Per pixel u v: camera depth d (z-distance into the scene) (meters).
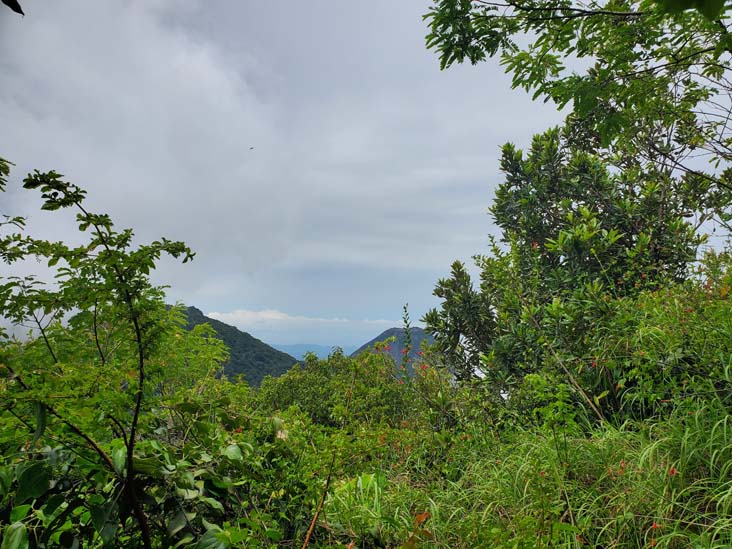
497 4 4.02
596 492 3.23
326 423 7.30
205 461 2.19
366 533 2.93
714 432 3.35
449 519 3.23
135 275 1.78
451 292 7.45
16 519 1.81
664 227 6.59
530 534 2.26
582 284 5.98
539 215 7.76
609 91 4.41
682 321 4.24
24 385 1.61
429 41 4.40
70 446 1.76
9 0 0.77
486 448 4.57
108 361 1.93
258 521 2.18
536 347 5.62
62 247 1.67
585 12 3.77
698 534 2.70
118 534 1.91
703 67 4.86
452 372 7.06
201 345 3.29
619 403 4.75
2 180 1.61
